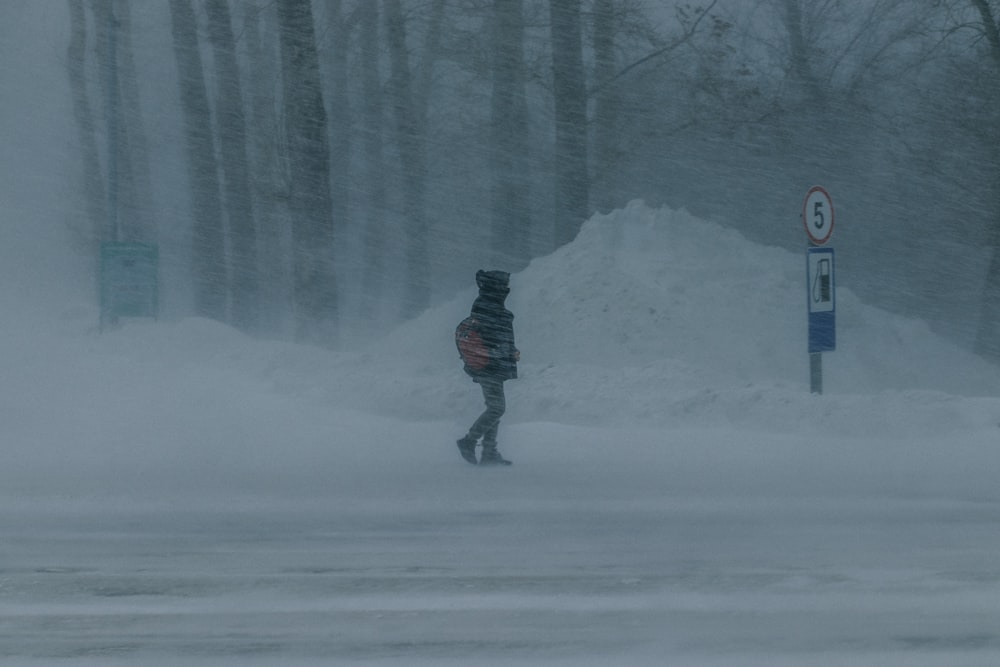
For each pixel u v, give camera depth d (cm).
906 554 2811
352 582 2586
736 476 3947
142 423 5156
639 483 3834
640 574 2636
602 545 2931
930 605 2366
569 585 2545
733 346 6400
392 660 2036
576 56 9188
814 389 4981
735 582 2561
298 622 2280
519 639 2155
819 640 2133
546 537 3030
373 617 2309
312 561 2784
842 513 3316
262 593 2500
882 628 2205
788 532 3062
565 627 2230
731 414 4953
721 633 2181
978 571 2645
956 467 4047
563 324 6500
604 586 2536
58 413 5362
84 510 3416
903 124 10769
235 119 10825
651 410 5056
